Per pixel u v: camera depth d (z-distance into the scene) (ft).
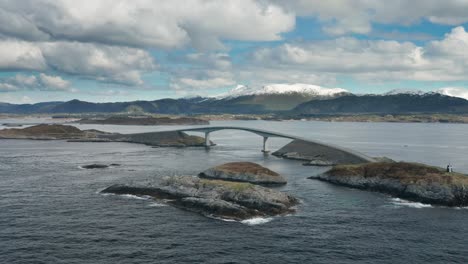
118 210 328.08
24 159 650.43
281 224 296.51
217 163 620.49
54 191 395.75
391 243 261.03
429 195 371.97
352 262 230.89
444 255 242.99
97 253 237.86
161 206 341.62
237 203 338.34
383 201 371.56
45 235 266.77
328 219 310.65
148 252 240.53
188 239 263.08
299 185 444.14
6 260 226.38
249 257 235.20
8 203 345.72
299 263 228.22
